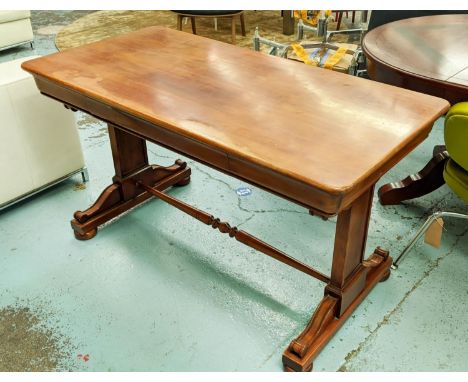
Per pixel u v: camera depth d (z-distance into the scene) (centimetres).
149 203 235
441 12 303
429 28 212
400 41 196
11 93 206
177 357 161
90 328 171
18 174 222
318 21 325
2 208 224
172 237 213
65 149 236
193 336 168
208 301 181
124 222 223
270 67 172
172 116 139
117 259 201
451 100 157
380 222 221
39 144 224
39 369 158
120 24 508
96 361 160
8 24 408
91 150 282
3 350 164
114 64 175
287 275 192
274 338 167
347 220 148
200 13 401
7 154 214
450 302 179
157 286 188
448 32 207
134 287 188
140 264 199
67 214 228
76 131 237
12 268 197
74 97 170
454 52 184
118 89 156
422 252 202
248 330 170
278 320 173
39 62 178
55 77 165
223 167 135
